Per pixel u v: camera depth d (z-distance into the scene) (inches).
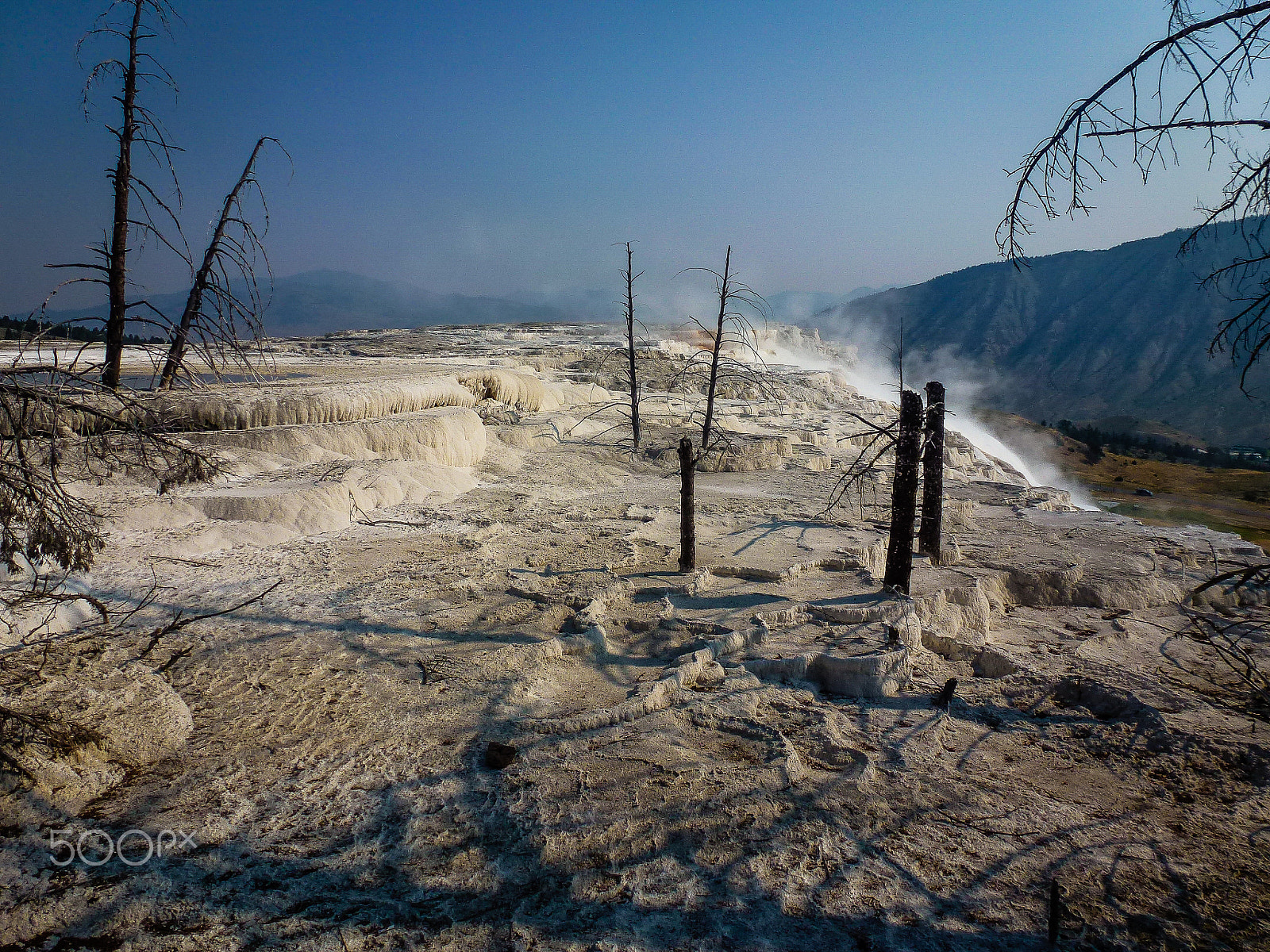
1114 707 435.2
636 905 245.0
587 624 452.1
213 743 317.1
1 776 260.1
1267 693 293.0
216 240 713.6
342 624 438.3
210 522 586.9
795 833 284.8
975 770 353.1
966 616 584.1
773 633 472.7
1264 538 2155.5
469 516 718.5
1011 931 247.1
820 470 1141.7
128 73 644.7
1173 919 258.5
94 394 266.4
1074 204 195.3
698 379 1786.4
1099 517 943.0
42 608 380.8
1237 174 180.2
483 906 241.4
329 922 231.1
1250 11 167.3
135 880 240.8
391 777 301.9
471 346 2321.6
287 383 956.0
